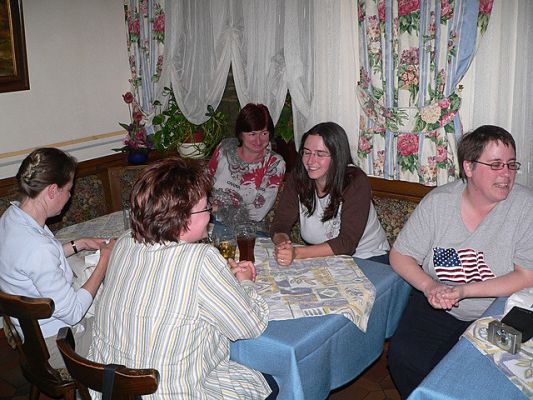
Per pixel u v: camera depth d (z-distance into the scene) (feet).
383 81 8.60
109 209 11.53
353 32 8.94
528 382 4.06
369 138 9.13
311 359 5.07
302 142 7.31
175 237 4.60
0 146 9.98
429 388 4.05
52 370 5.77
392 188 9.07
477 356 4.41
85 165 11.11
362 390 8.10
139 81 11.77
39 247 5.67
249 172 8.86
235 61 10.37
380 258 7.49
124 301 4.54
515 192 5.85
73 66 10.94
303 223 7.61
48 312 5.10
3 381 8.41
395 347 6.29
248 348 5.05
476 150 5.65
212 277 4.49
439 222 6.18
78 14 10.89
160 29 11.09
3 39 9.67
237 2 10.07
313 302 5.57
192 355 4.53
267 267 6.45
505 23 7.55
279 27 9.66
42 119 10.57
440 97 8.16
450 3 7.77
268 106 10.12
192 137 11.05
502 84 7.77
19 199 6.14
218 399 4.64
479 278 6.01
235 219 7.73
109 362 4.60
